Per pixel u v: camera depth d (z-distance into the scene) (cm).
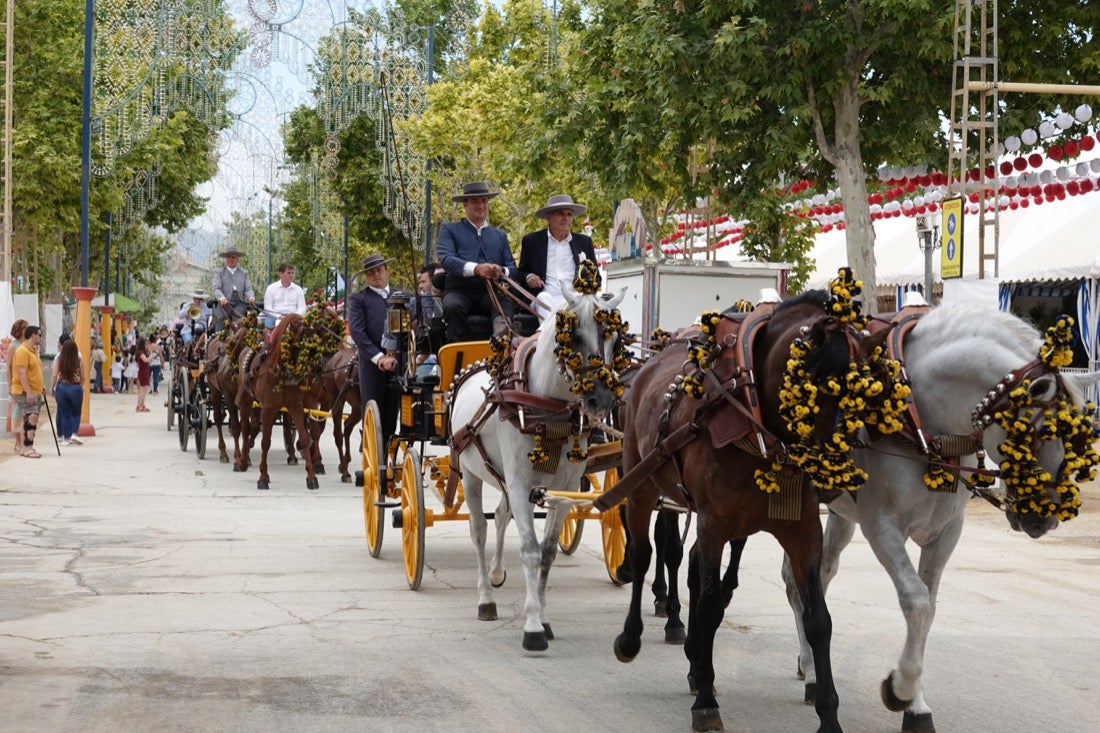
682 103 1653
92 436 2319
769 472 550
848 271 532
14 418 1914
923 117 1633
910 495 575
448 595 910
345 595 902
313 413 1596
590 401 706
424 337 1016
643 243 1606
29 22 3009
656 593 849
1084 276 2027
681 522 1337
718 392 573
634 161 1797
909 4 1480
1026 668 714
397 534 1188
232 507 1374
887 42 1556
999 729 599
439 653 738
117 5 2289
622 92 1809
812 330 530
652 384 682
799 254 2108
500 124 2667
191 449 2100
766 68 1591
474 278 966
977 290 1409
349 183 3831
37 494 1452
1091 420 545
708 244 2077
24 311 2439
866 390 515
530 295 881
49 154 3003
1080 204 2277
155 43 2316
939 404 580
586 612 862
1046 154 1495
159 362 4431
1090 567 1055
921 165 1698
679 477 614
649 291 1528
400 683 669
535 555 757
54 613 826
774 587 957
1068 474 539
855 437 552
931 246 1766
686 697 651
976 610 876
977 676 695
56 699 625
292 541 1145
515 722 601
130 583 933
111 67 2356
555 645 764
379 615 838
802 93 1644
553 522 787
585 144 1947
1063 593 939
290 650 736
